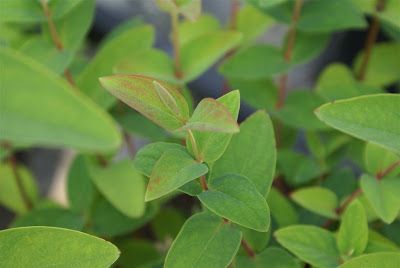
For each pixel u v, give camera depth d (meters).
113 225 0.64
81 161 0.65
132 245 0.70
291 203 0.66
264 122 0.51
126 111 0.67
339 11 0.65
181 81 0.63
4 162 0.79
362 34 0.93
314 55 0.67
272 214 0.59
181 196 0.88
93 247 0.44
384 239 0.55
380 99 0.45
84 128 0.34
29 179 0.78
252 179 0.51
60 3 0.59
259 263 0.53
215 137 0.47
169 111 0.44
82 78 0.62
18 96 0.33
